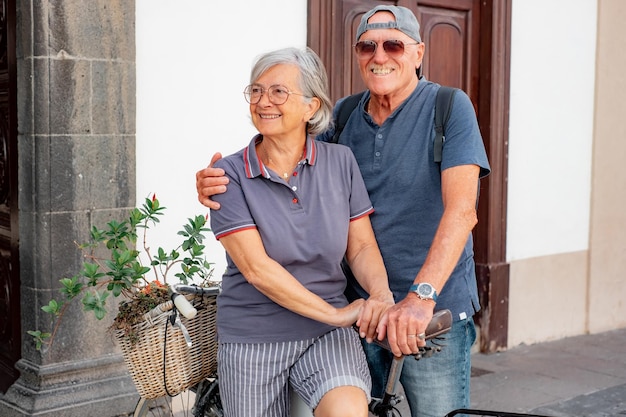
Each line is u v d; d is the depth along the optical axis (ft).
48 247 12.19
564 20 19.19
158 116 13.43
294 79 7.70
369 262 8.11
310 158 7.86
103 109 12.43
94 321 12.62
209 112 14.02
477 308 8.89
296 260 7.73
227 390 8.08
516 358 18.29
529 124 18.75
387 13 8.52
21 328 12.87
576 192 19.93
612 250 20.80
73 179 12.26
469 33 17.95
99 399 12.56
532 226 19.08
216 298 8.82
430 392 8.77
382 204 8.59
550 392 16.17
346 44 16.01
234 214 7.64
